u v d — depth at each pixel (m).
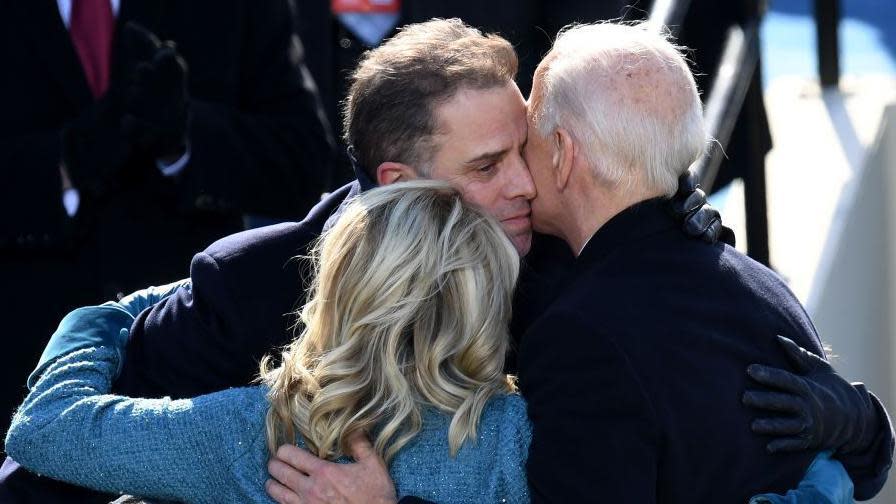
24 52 13.20
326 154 14.21
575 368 8.59
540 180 9.49
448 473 8.70
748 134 14.38
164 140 12.77
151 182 13.16
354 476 8.62
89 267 13.11
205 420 8.93
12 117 13.14
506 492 8.70
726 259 9.41
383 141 9.47
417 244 8.68
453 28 9.71
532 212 9.66
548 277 9.81
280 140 13.72
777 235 15.44
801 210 15.70
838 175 16.09
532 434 8.77
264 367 9.22
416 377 8.71
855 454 9.56
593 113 9.09
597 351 8.56
